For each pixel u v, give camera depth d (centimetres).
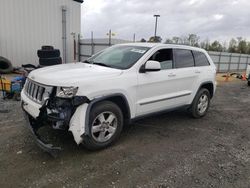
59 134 471
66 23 1862
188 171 373
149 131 534
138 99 470
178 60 564
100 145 418
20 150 405
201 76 617
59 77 390
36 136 388
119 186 324
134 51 511
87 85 385
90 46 1944
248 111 802
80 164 373
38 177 333
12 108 650
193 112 632
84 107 381
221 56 3120
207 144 484
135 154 418
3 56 1572
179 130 554
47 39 1766
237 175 371
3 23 1538
